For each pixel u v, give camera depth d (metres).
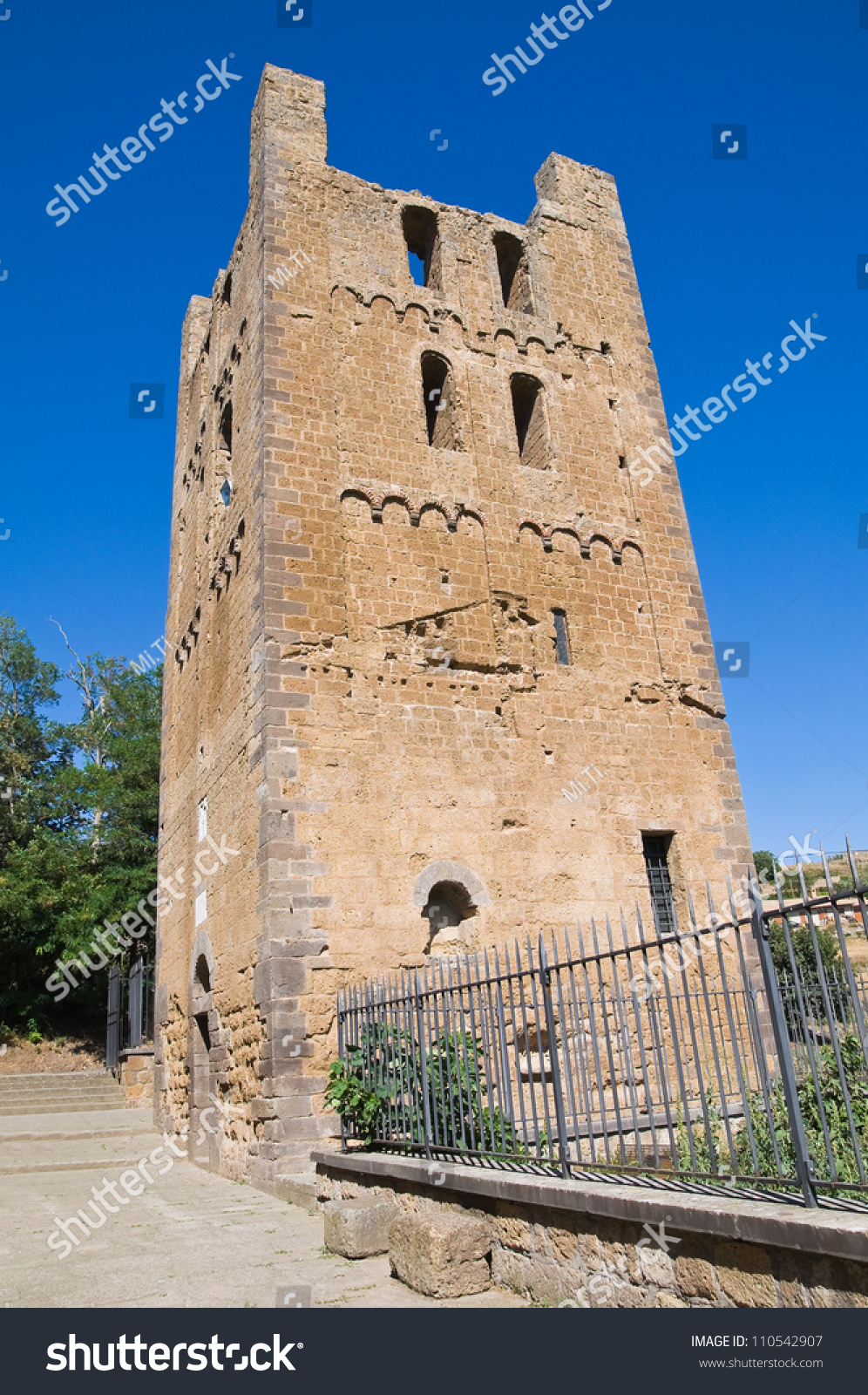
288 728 15.23
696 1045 6.62
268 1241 9.88
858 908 5.91
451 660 17.23
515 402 21.95
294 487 16.80
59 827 42.94
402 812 15.71
